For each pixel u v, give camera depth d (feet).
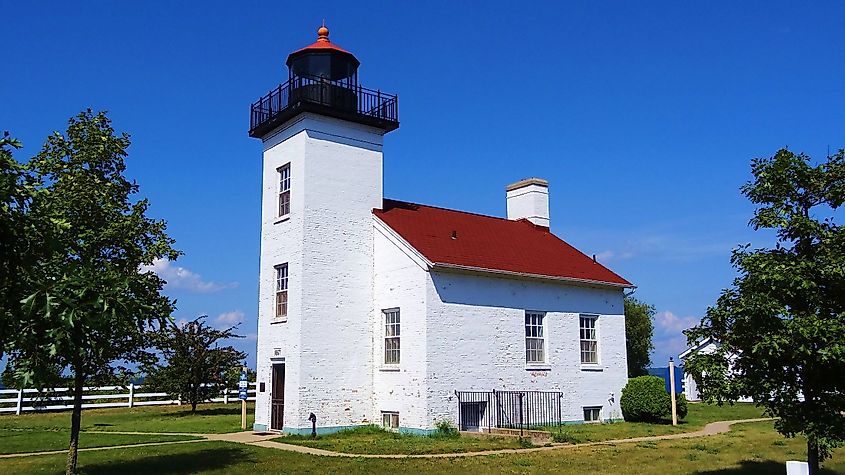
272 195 75.46
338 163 73.36
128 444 59.16
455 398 67.87
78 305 23.63
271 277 73.87
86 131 44.62
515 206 97.96
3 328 22.54
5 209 22.65
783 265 31.45
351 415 69.77
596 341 82.48
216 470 45.09
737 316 32.19
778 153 33.04
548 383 76.07
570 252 88.28
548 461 49.11
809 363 31.07
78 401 42.19
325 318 69.67
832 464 45.50
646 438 64.08
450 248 72.54
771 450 54.13
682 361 34.86
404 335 69.05
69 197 41.16
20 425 77.92
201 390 98.48
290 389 68.28
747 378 32.50
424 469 45.68
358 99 75.31
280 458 50.29
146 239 45.06
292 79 74.33
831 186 31.86
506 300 73.97
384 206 78.28
